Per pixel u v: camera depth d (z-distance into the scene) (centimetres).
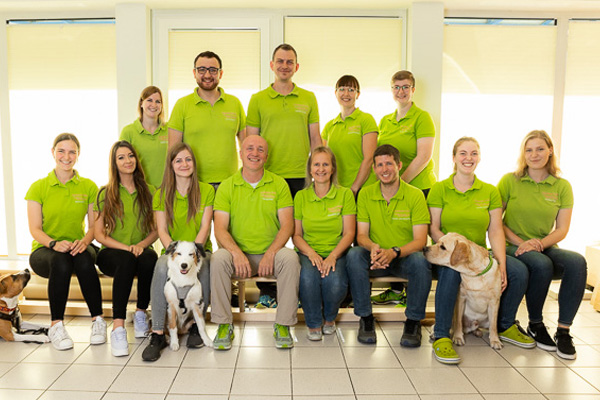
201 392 196
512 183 267
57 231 271
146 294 258
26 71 364
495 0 336
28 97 366
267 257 251
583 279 239
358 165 300
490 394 196
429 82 346
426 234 260
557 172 263
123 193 271
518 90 365
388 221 262
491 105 365
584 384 205
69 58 362
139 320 257
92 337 246
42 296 306
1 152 371
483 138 367
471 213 256
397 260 259
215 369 218
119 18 341
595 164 373
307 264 252
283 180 269
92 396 192
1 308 244
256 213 262
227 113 283
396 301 313
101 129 366
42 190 269
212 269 242
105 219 267
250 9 353
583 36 362
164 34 355
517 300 246
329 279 248
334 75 359
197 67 274
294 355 234
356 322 280
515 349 242
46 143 368
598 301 298
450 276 239
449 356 225
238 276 256
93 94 364
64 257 248
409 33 349
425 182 309
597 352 238
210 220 270
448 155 367
